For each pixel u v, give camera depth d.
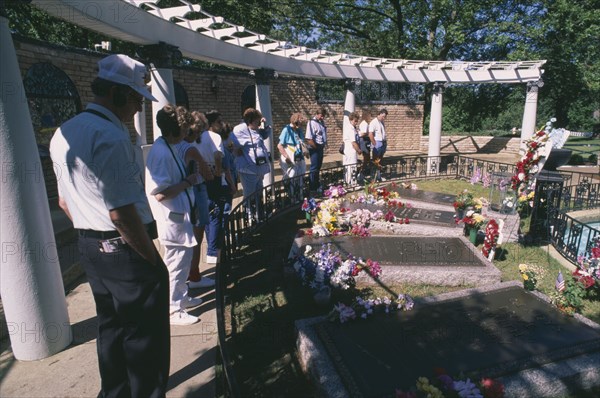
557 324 3.51
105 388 2.44
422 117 17.53
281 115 14.56
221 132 5.37
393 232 6.39
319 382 2.87
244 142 6.29
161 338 2.37
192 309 4.00
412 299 3.98
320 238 5.70
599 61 16.19
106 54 7.85
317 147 8.69
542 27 15.53
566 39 16.03
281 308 4.10
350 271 4.56
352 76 10.73
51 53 6.58
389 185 9.36
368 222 6.55
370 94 16.78
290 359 3.33
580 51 16.44
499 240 5.47
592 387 3.04
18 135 2.82
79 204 2.17
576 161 15.39
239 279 4.77
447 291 4.54
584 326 3.48
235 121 12.62
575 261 5.52
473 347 3.17
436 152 12.59
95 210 2.16
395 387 2.72
